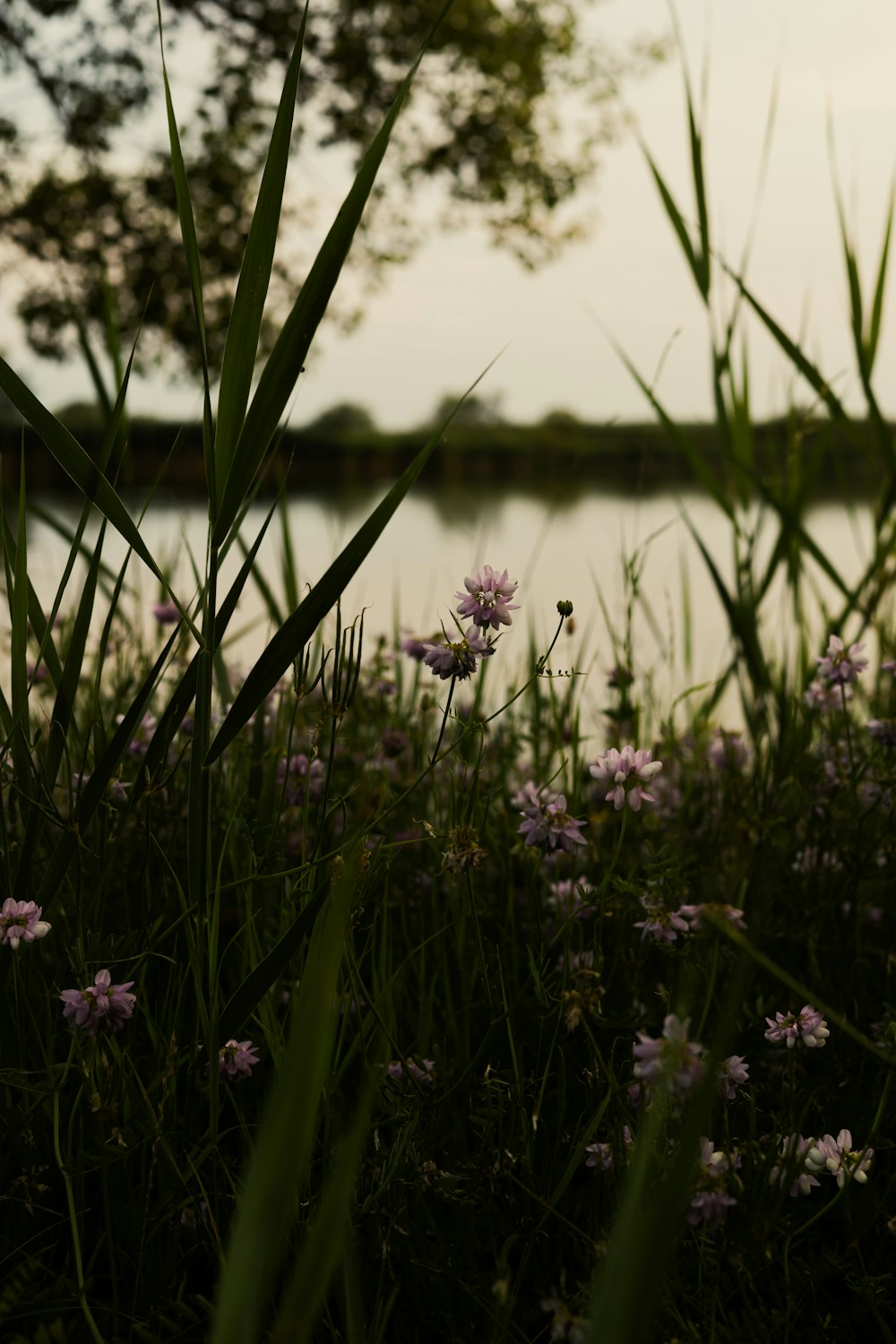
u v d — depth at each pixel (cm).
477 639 107
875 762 122
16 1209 105
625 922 116
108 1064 105
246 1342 83
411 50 622
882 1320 100
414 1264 103
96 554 112
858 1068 115
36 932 104
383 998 107
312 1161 104
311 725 128
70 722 112
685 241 167
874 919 128
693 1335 96
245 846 119
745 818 129
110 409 156
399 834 134
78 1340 99
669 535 372
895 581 171
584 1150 101
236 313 104
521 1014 117
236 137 634
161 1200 102
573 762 129
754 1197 100
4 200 643
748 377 174
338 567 105
